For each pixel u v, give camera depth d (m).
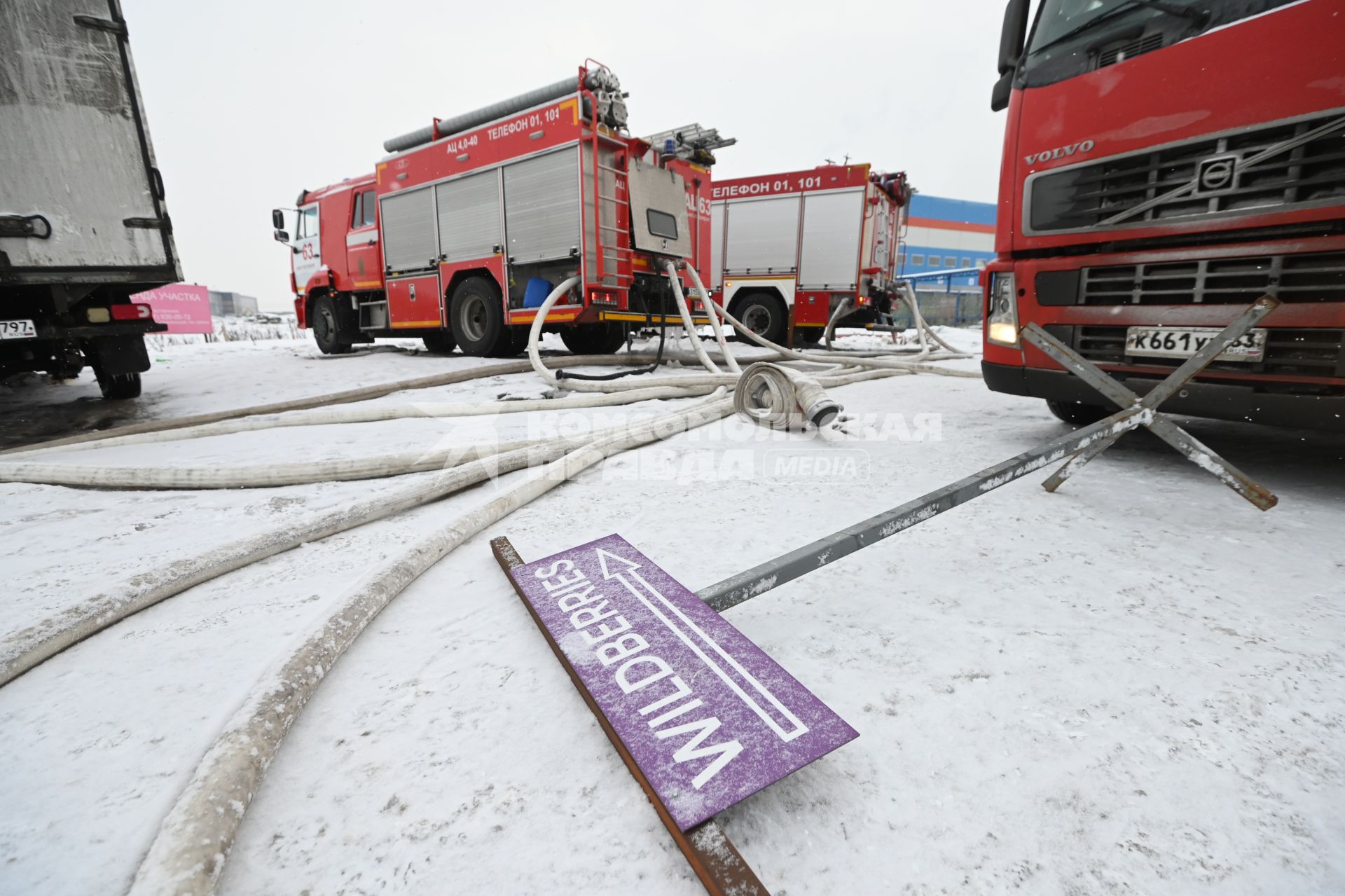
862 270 9.92
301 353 10.47
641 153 6.53
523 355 8.13
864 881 0.78
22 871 0.81
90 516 2.29
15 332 4.07
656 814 0.88
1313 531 1.93
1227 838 0.83
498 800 0.92
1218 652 1.27
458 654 1.32
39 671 1.30
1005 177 3.00
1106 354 2.66
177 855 0.75
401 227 7.82
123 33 4.11
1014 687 1.16
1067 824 0.86
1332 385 2.10
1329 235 2.07
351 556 1.90
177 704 1.17
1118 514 2.11
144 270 4.33
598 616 1.30
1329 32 1.96
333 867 0.81
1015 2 3.02
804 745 0.90
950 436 3.46
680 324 7.60
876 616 1.44
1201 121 2.25
